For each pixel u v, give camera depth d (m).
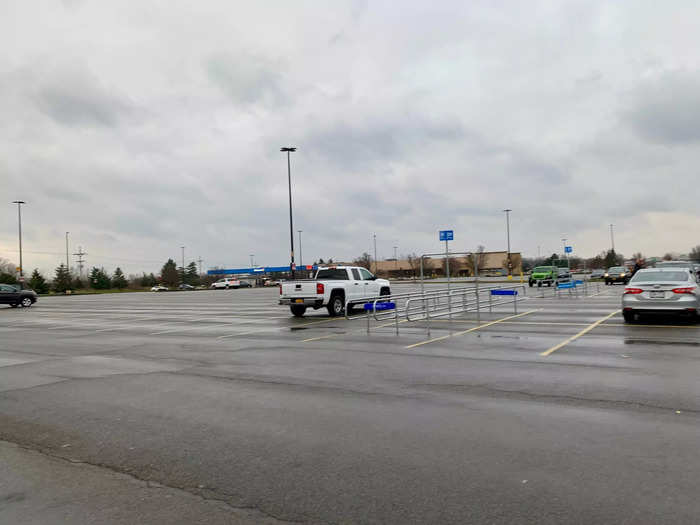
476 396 6.88
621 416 5.79
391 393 7.20
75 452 5.11
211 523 3.58
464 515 3.58
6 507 3.89
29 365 10.45
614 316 16.73
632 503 3.69
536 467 4.38
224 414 6.33
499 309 20.98
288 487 4.13
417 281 64.25
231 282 90.62
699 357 9.20
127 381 8.55
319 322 18.14
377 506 3.76
